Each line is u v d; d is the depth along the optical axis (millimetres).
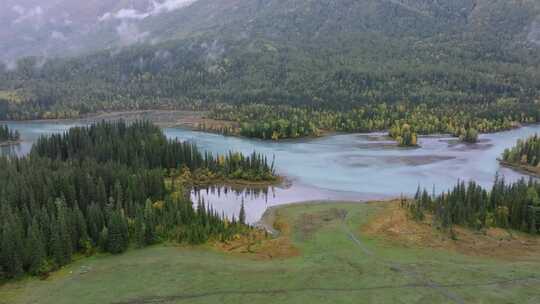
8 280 94062
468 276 93312
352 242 115312
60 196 128375
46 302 86000
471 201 134500
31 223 109000
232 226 125625
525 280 91500
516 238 118562
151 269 99062
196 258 105312
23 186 126500
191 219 125562
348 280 92000
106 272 98188
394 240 116062
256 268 98938
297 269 97688
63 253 102688
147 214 121875
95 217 113562
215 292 88375
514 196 132500
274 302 84375
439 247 111625
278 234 127938
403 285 89562
